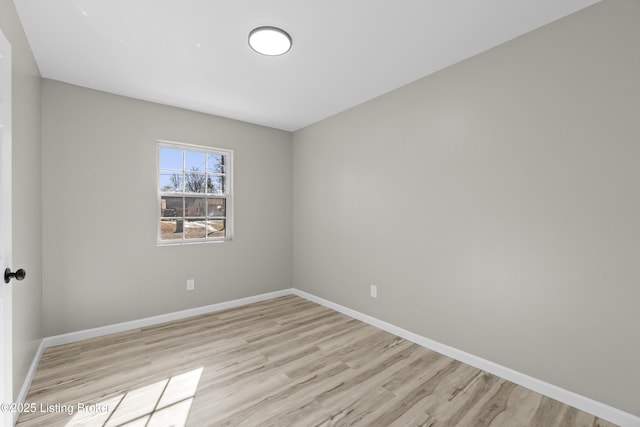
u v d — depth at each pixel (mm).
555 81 1941
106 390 2037
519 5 1791
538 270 2023
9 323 1365
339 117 3588
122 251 3045
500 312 2215
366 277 3285
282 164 4285
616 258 1729
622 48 1700
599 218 1782
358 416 1797
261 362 2422
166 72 2580
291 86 2881
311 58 2371
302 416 1792
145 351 2598
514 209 2135
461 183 2436
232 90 2943
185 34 2051
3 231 1320
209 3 1753
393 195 2984
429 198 2666
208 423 1729
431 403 1918
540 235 2016
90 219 2873
